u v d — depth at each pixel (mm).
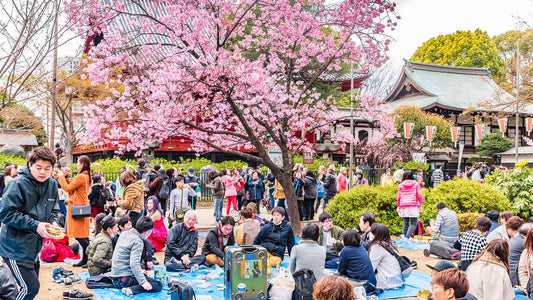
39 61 5312
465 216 11750
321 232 8430
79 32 7078
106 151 24328
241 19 11078
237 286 5742
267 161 11602
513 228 6859
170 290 5793
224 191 14305
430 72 51531
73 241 10492
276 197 14508
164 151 24594
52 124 14023
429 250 9758
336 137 14719
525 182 13562
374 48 12148
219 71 9547
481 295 4766
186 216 8195
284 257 9000
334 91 30094
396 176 18734
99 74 10195
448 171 32250
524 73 35750
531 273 5371
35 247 4289
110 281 6809
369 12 11344
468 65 57062
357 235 6492
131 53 10734
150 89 10242
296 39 11844
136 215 9438
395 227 12422
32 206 4258
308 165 25438
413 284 7246
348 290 3014
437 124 35281
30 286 4211
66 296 6145
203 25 9656
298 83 13953
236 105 11234
